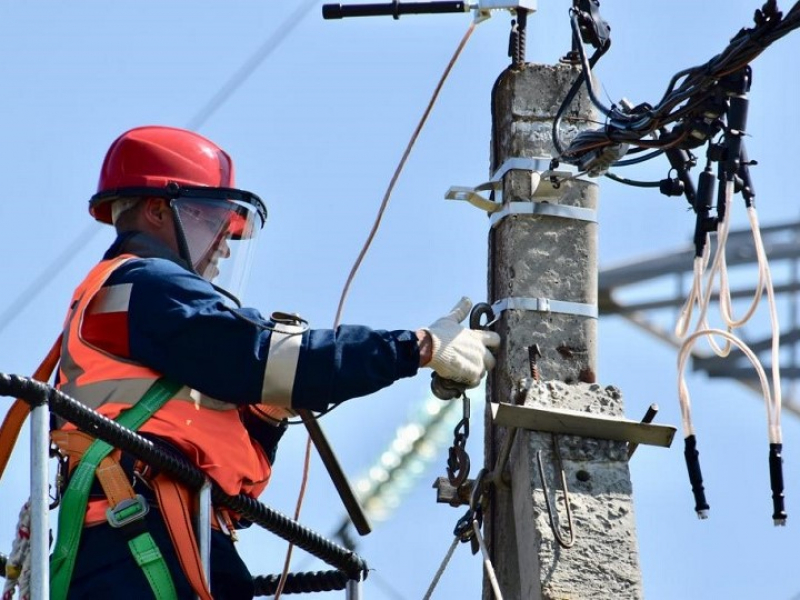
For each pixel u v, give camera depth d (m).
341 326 12.93
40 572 10.90
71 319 13.00
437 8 16.34
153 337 12.52
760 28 13.79
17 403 12.66
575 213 15.65
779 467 14.55
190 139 13.88
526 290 15.43
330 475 14.26
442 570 15.16
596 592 14.24
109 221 14.09
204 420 12.61
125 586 11.97
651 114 14.70
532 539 14.42
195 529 12.28
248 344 12.53
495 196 16.05
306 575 14.16
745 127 14.80
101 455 12.29
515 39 16.11
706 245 15.48
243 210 13.77
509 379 15.20
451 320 13.65
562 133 15.80
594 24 15.58
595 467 14.75
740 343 14.88
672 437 14.83
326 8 16.48
